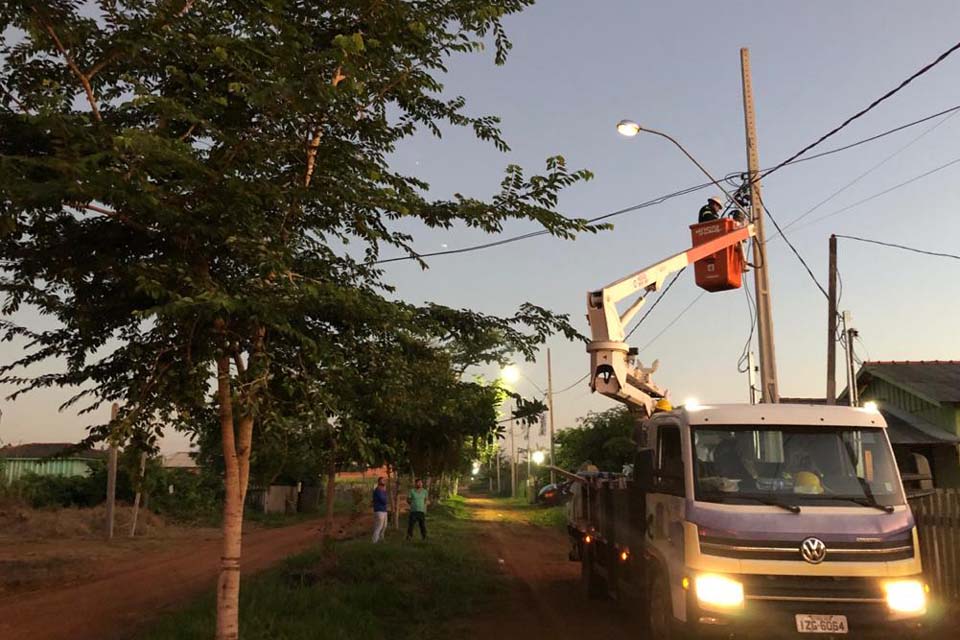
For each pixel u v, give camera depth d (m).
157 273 5.50
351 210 6.77
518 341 7.48
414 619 9.91
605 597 11.32
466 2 6.54
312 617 9.00
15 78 5.78
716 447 7.38
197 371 6.39
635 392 10.20
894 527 6.64
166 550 21.06
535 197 6.70
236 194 5.55
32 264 5.96
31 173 5.12
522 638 8.86
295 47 5.48
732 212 14.31
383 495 18.77
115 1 5.54
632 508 9.10
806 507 6.81
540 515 36.47
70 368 6.84
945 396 19.28
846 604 6.35
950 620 8.69
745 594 6.39
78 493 33.09
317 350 6.12
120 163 5.17
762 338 13.53
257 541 23.95
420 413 8.52
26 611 11.48
